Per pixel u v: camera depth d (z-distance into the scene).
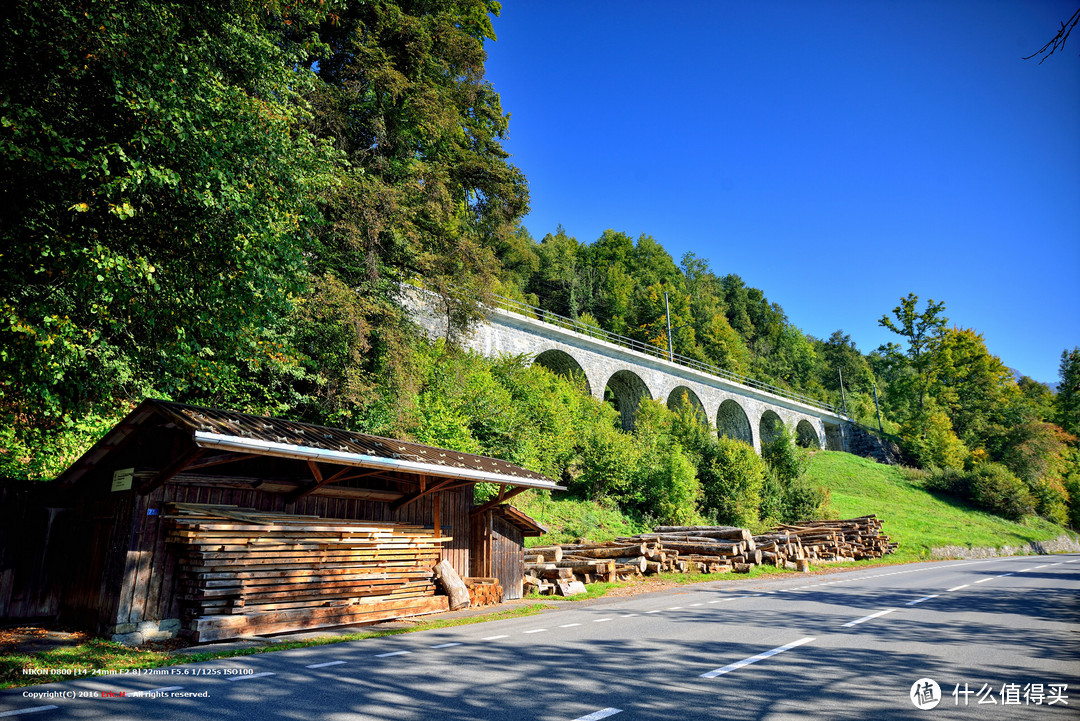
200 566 7.49
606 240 80.44
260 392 15.98
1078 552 39.28
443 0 20.42
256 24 11.30
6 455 10.65
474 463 11.78
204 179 8.72
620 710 4.57
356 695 5.02
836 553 24.41
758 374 72.50
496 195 22.11
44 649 6.74
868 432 60.88
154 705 4.74
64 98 8.33
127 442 8.12
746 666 6.08
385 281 18.03
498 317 28.11
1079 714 4.56
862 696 4.97
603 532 22.11
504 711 4.56
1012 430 57.91
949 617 9.59
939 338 62.28
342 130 17.53
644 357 36.62
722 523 28.53
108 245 8.66
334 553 9.04
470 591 11.49
